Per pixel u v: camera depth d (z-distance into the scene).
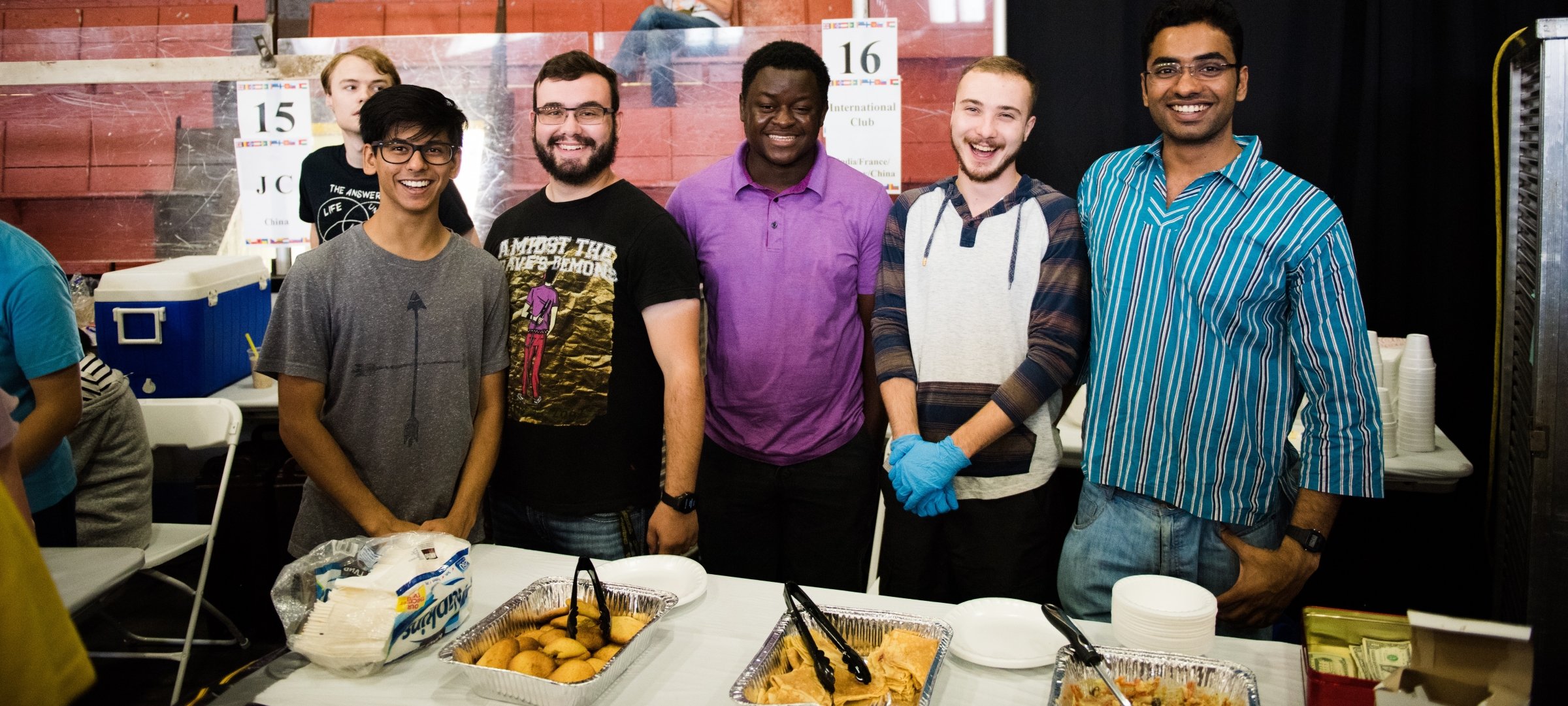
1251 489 1.61
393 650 1.22
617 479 1.85
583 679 1.12
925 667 1.15
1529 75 2.20
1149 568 1.67
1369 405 1.51
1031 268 1.82
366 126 1.59
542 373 1.82
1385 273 2.54
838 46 2.57
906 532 1.93
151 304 2.61
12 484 1.12
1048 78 2.60
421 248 1.66
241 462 2.69
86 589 1.63
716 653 1.27
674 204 2.09
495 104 2.73
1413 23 2.43
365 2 2.78
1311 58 2.50
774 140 1.90
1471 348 2.55
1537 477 2.02
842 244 1.98
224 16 2.79
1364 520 2.65
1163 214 1.62
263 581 2.66
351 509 1.62
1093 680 1.13
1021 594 1.87
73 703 0.83
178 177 2.85
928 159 2.59
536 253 1.86
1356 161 2.52
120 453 2.11
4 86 2.83
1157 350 1.61
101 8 2.80
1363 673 1.17
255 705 1.15
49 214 2.89
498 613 1.26
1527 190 2.20
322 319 1.61
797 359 1.97
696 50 2.63
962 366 1.84
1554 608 2.03
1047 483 1.89
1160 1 2.52
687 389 1.77
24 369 1.71
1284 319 1.59
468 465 1.73
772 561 2.10
